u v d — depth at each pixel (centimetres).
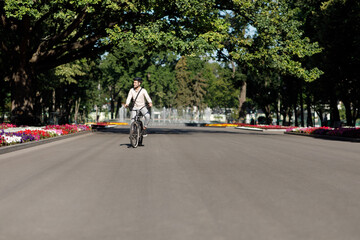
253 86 5731
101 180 701
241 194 582
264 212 476
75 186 643
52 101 6019
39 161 983
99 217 454
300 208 496
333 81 3191
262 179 718
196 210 486
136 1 2253
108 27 2444
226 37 2556
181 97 10338
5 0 2047
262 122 8162
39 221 437
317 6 3562
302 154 1214
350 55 3036
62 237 380
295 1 3672
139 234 389
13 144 1341
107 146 1459
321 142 1862
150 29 2264
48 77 4162
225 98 9744
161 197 561
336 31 3044
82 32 2631
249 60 2753
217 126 5819
